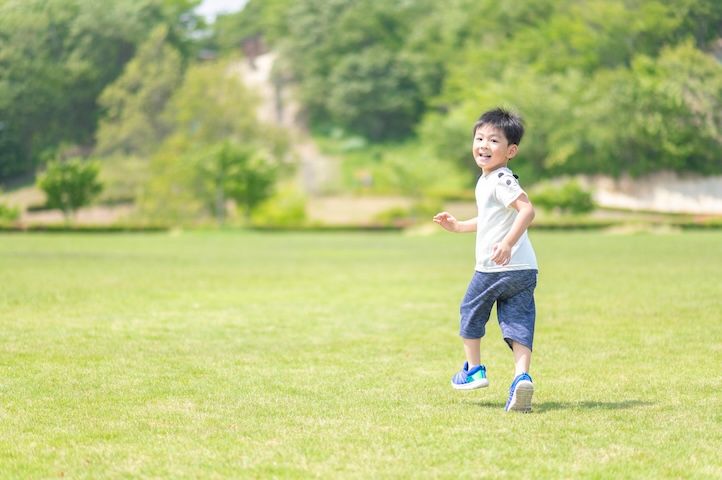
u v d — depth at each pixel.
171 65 106.62
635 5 98.44
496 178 7.37
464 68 115.69
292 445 5.91
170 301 16.03
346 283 20.02
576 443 5.96
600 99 93.25
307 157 120.56
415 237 54.31
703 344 10.68
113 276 21.56
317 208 99.00
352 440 6.05
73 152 113.50
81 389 7.97
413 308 15.08
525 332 7.22
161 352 10.27
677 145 88.69
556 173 98.06
